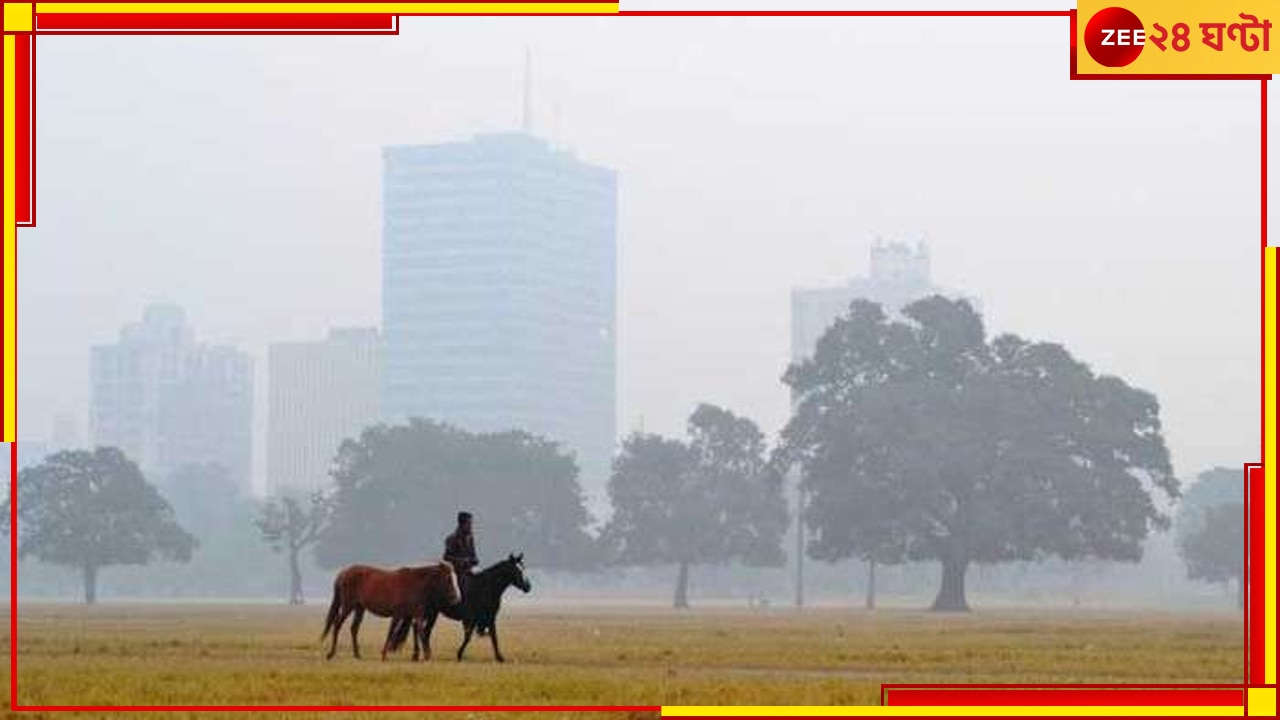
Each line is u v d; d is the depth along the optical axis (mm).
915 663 64625
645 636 95375
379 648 74000
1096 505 197875
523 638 90562
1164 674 58688
